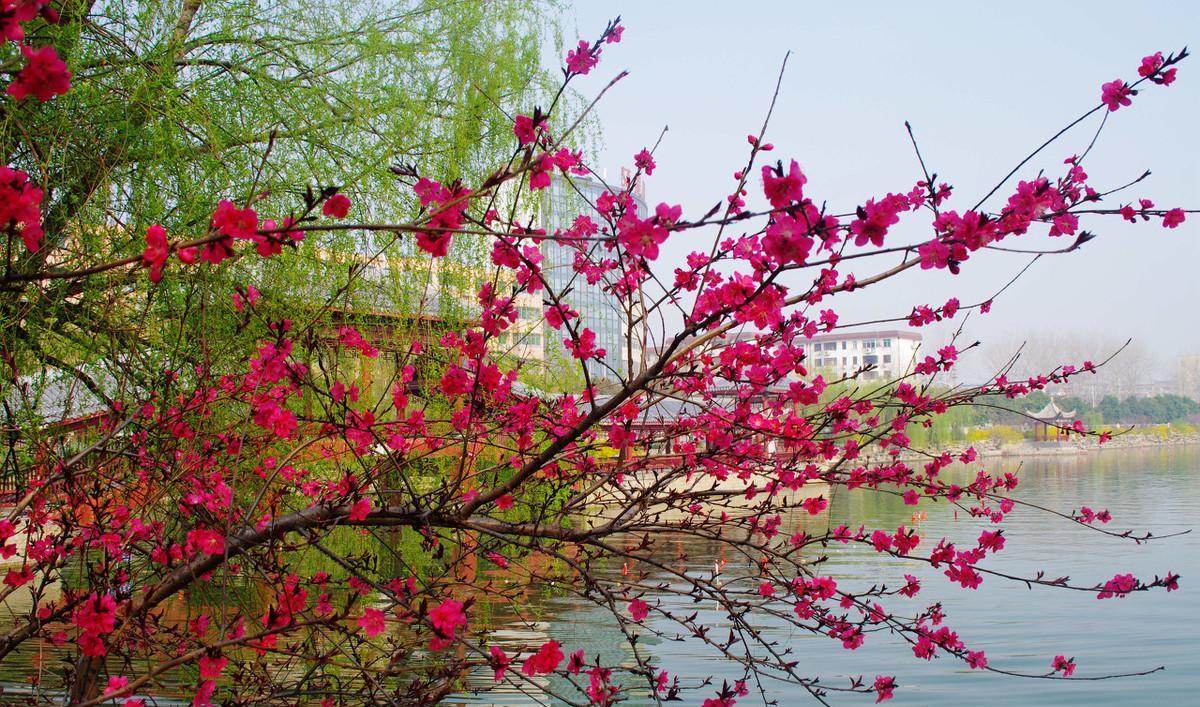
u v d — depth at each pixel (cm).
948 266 285
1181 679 1049
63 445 543
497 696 745
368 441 424
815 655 1102
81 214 589
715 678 959
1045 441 10444
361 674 412
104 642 377
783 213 251
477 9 871
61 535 418
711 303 353
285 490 520
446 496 396
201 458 455
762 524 465
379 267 789
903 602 1492
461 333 730
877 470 475
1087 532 2481
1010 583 1669
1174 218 316
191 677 496
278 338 404
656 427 462
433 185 284
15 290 501
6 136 580
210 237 253
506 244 338
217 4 716
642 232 243
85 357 582
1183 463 7475
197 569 403
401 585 415
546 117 294
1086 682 1042
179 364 564
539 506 428
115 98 639
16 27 213
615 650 1012
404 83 830
